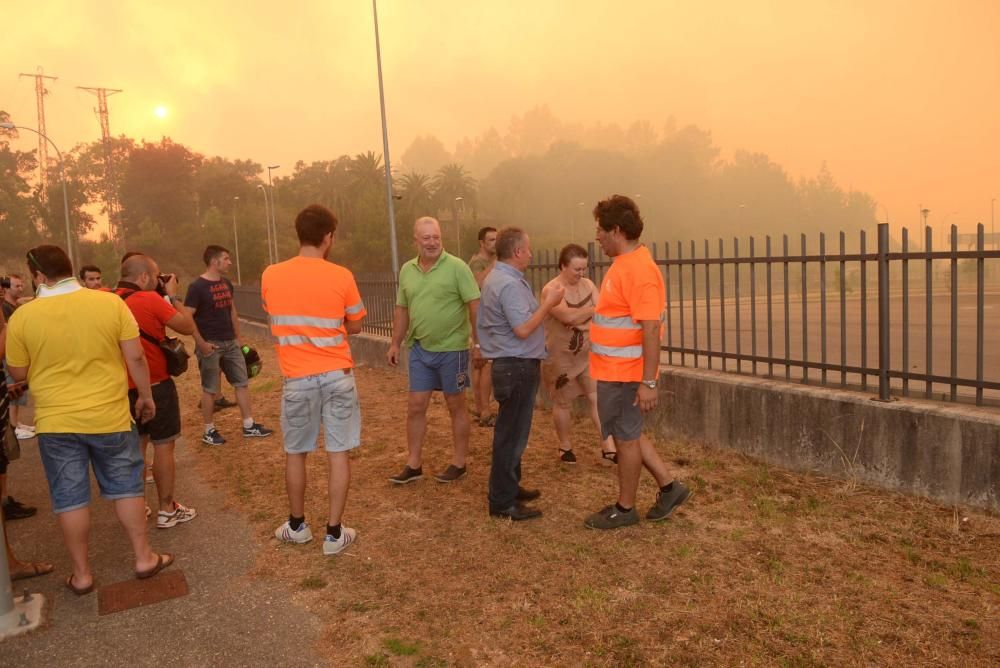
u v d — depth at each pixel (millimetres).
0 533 3221
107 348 3553
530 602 3285
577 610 3178
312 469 5656
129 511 3705
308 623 3211
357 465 5711
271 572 3770
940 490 4168
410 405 5148
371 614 3252
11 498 4871
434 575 3637
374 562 3834
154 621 3293
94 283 8000
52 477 3521
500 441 4309
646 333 3820
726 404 5430
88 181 107688
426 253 4891
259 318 17594
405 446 6254
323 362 3904
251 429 6918
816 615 3035
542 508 4539
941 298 23078
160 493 4496
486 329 4293
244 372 6848
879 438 4445
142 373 3705
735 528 4039
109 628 3240
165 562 3910
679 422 5840
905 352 4469
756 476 4879
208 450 6492
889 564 3500
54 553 4230
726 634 2924
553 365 5398
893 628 2908
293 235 111312
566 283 5414
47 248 3514
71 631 3225
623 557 3734
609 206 3932
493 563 3746
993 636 2826
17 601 3428
